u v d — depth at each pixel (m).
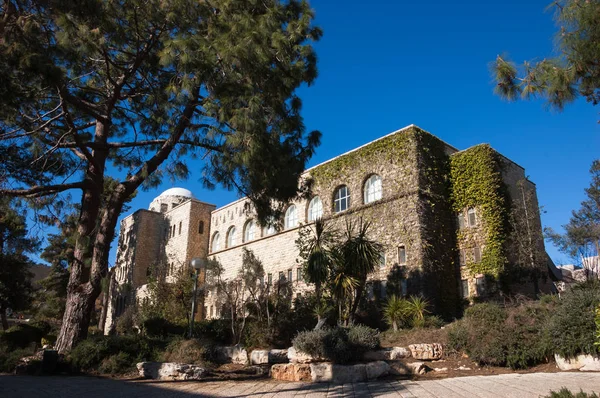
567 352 12.45
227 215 42.59
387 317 21.47
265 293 24.11
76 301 16.25
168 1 13.95
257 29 14.38
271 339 20.75
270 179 15.67
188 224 44.75
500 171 26.44
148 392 11.01
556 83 7.86
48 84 11.57
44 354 14.96
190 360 16.02
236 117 13.81
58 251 43.78
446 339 15.96
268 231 36.56
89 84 18.00
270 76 15.23
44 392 10.80
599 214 35.19
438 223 25.67
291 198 17.69
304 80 16.98
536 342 13.52
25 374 15.03
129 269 48.91
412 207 25.23
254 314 23.66
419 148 26.41
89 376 14.42
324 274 19.53
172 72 16.19
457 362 14.66
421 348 15.22
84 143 15.98
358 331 15.35
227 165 15.36
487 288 23.81
